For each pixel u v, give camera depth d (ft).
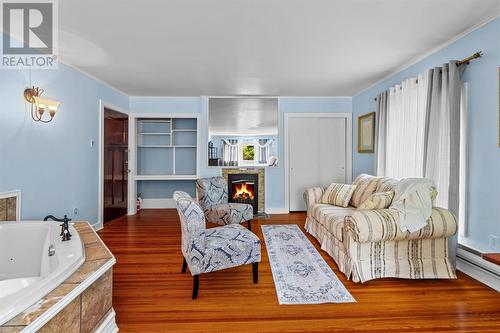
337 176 18.49
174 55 10.71
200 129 18.04
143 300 7.21
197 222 7.36
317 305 6.97
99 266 5.53
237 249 7.83
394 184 9.91
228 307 6.88
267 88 15.94
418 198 8.14
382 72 12.86
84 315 5.00
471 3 7.13
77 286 4.73
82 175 12.73
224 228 9.00
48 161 10.46
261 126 18.29
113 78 13.84
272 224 15.23
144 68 12.26
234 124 18.24
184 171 19.74
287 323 6.23
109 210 15.38
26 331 3.67
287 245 11.60
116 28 8.47
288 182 18.31
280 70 12.55
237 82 14.60
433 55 10.31
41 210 10.12
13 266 7.59
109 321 5.78
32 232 7.77
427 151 9.78
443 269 8.20
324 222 10.77
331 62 11.49
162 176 18.10
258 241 8.18
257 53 10.53
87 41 9.40
